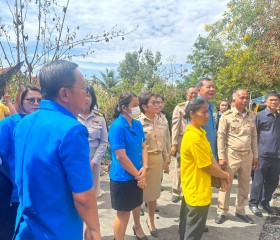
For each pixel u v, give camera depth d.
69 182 1.38
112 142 2.84
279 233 3.76
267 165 4.31
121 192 2.88
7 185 1.95
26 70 4.84
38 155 1.38
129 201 2.89
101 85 10.02
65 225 1.40
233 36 16.39
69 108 1.51
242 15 15.21
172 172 6.60
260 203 4.54
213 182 2.98
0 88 3.79
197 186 2.80
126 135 2.88
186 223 2.90
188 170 2.85
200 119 2.82
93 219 1.43
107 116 8.69
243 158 3.95
